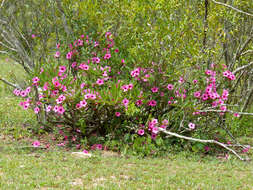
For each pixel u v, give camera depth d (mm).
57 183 4484
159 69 5520
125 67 5641
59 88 5312
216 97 5496
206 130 5781
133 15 5520
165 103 5594
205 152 5590
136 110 5234
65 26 5816
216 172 4980
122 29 5750
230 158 5395
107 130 5594
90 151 5391
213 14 5629
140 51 5465
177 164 5145
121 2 5629
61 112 5320
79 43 5668
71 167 4836
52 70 5488
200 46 5703
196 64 5570
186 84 5641
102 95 5277
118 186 4488
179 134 5582
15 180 4496
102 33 5613
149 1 5434
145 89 5586
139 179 4680
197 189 4551
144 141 5430
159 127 5434
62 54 5781
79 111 5430
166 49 5469
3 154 5156
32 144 5496
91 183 4555
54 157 5094
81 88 5398
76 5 5707
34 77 5469
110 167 4922
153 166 5031
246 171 5066
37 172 4676
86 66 5441
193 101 5562
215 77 5758
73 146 5523
